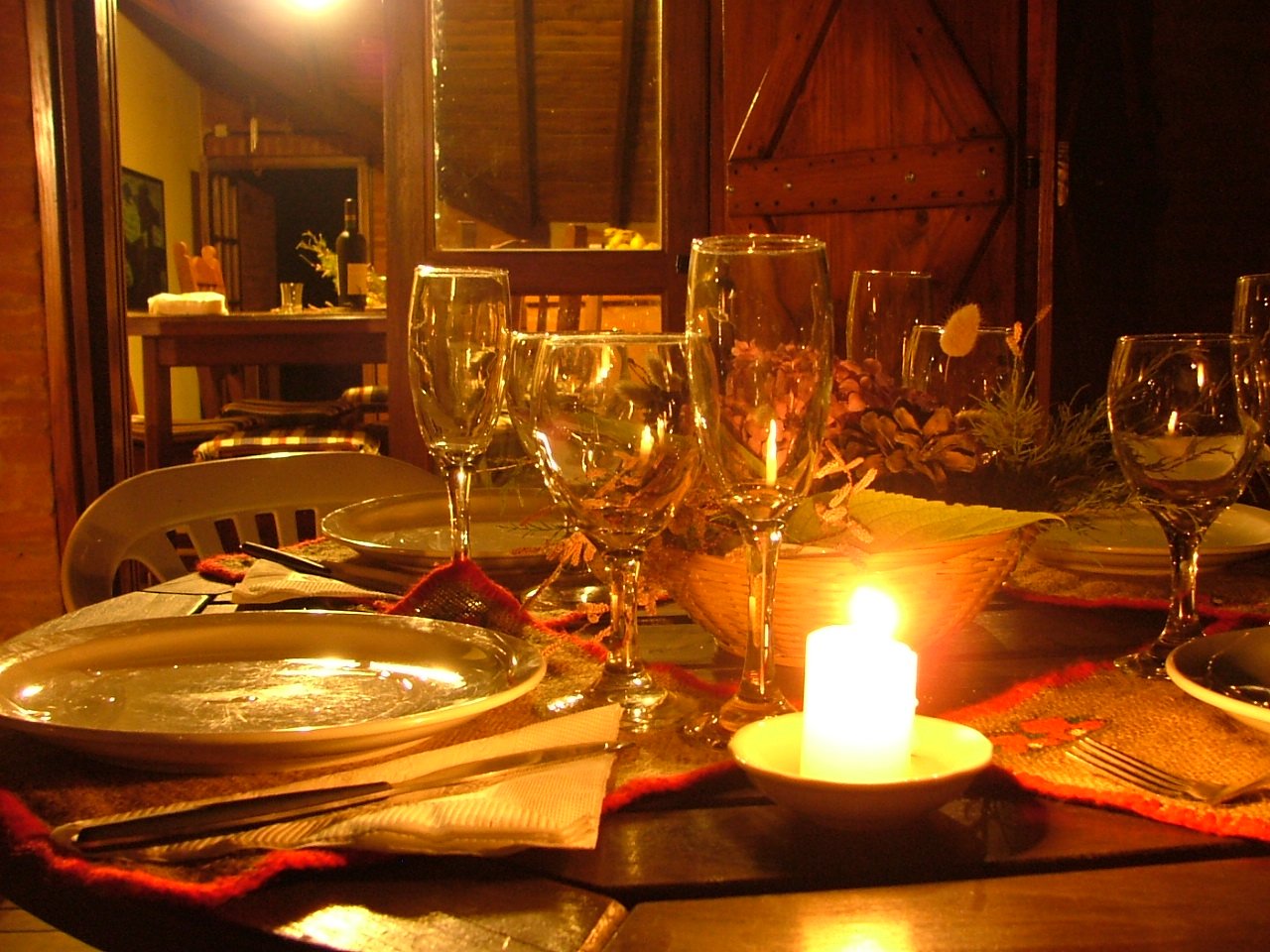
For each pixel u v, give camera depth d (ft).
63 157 10.74
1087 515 3.22
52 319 10.64
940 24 10.41
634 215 11.21
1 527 10.77
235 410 16.15
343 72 28.53
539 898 1.76
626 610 2.73
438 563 3.70
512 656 2.56
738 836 1.97
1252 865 1.87
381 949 1.62
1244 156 13.74
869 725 1.92
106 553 5.09
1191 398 2.78
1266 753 2.27
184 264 20.63
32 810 2.05
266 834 1.87
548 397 2.52
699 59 11.05
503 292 3.28
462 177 11.07
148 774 2.21
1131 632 3.31
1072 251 10.58
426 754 2.18
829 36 10.75
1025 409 3.30
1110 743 2.35
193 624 2.79
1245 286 4.06
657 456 2.52
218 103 32.09
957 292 10.58
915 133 10.61
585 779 2.02
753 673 2.45
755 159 11.10
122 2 26.55
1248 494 6.41
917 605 2.76
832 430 3.06
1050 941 1.63
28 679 2.54
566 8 10.78
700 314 2.35
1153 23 13.51
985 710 2.56
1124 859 1.88
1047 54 9.98
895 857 1.87
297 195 36.11
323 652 2.77
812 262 2.31
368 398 17.89
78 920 1.79
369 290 18.53
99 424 11.20
